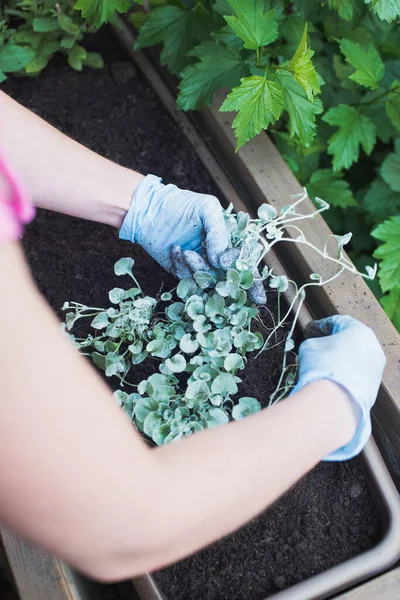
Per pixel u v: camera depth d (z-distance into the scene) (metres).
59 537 0.60
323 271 1.22
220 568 1.02
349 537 1.06
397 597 0.94
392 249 1.45
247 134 1.19
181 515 0.64
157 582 1.01
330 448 0.80
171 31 1.49
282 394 1.12
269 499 0.73
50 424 0.56
